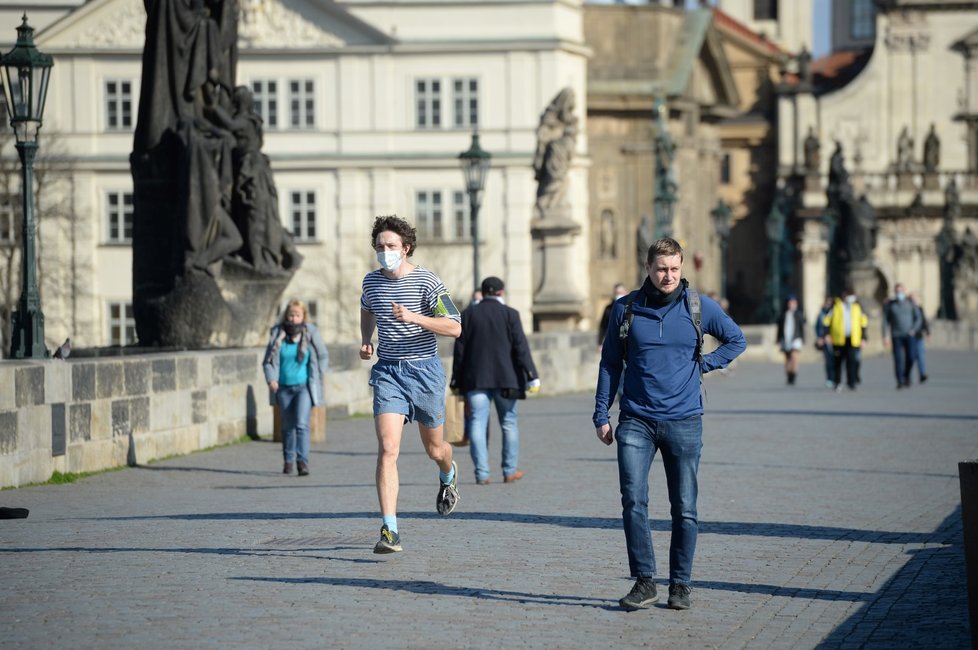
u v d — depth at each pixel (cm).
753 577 3019
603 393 2781
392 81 18812
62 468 4716
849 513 3925
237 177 6831
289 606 2703
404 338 3186
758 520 3797
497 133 18850
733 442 5959
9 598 2761
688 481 2734
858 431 6475
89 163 18362
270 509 4019
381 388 3197
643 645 2441
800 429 6581
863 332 9731
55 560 3166
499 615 2648
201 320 6562
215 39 6800
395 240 3180
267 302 6856
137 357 5356
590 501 4166
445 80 18862
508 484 4597
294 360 4912
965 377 11694
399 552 3281
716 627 2573
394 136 18862
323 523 3738
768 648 2422
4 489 4394
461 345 4631
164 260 6719
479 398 4603
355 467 5197
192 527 3666
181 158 6619
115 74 18450
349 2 18875
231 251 6669
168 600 2750
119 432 5081
